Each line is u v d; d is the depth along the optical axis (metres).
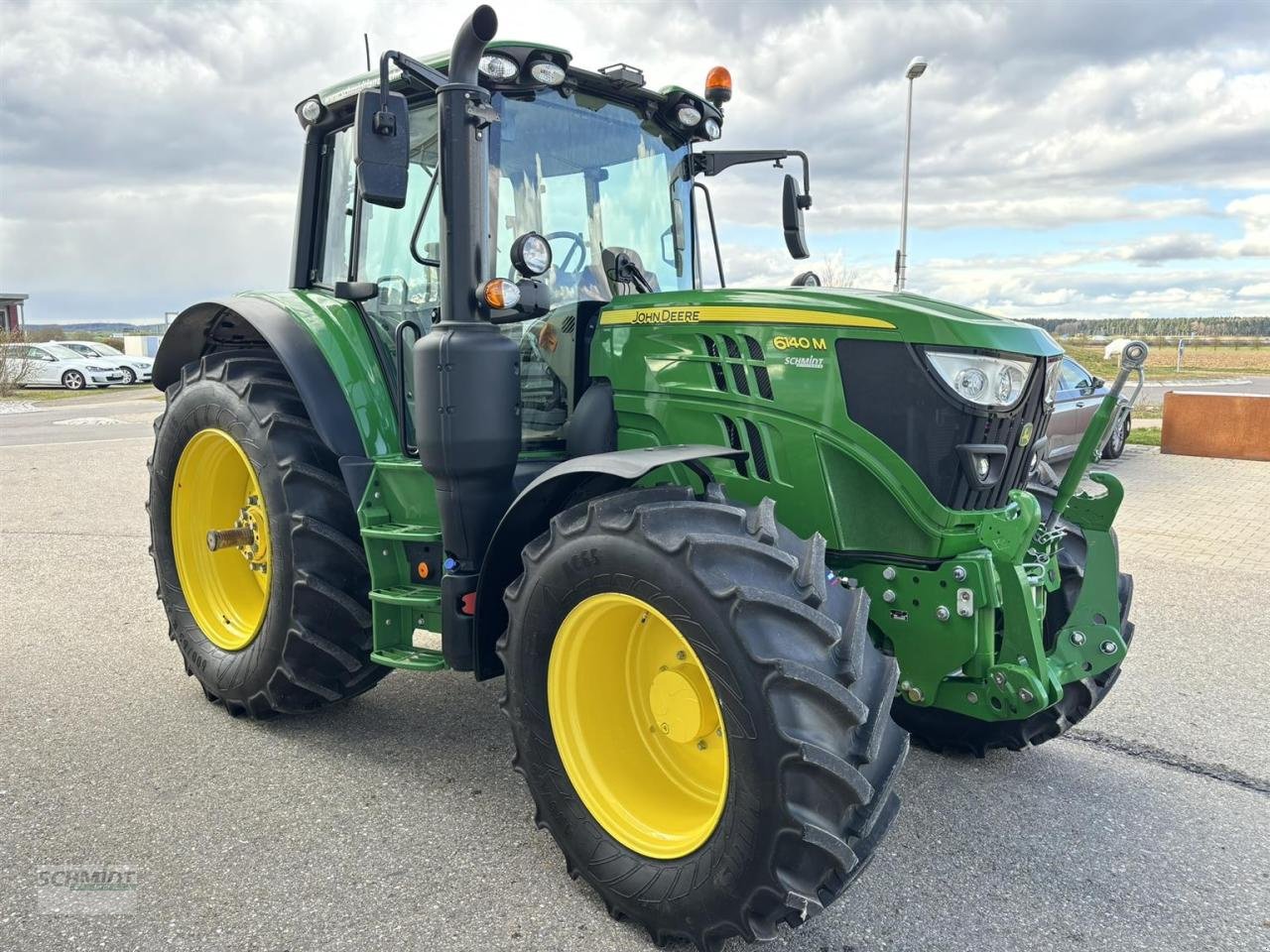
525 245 2.84
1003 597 2.80
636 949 2.42
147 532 7.45
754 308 2.93
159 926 2.45
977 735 3.52
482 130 2.92
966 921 2.53
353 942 2.40
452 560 3.03
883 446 2.78
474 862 2.79
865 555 2.91
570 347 3.34
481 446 2.91
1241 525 7.95
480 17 2.74
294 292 3.99
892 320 2.76
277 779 3.30
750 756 2.20
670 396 3.08
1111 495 3.29
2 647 4.72
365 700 4.08
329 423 3.47
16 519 7.96
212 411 3.81
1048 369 2.95
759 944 2.43
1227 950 2.42
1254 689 4.30
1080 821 3.10
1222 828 3.07
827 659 2.23
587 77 3.43
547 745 2.68
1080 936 2.47
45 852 2.80
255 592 4.21
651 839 2.51
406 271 3.51
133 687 4.18
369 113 2.72
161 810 3.07
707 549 2.32
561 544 2.60
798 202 3.92
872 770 2.27
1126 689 4.31
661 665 2.71
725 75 3.88
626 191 3.68
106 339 39.16
